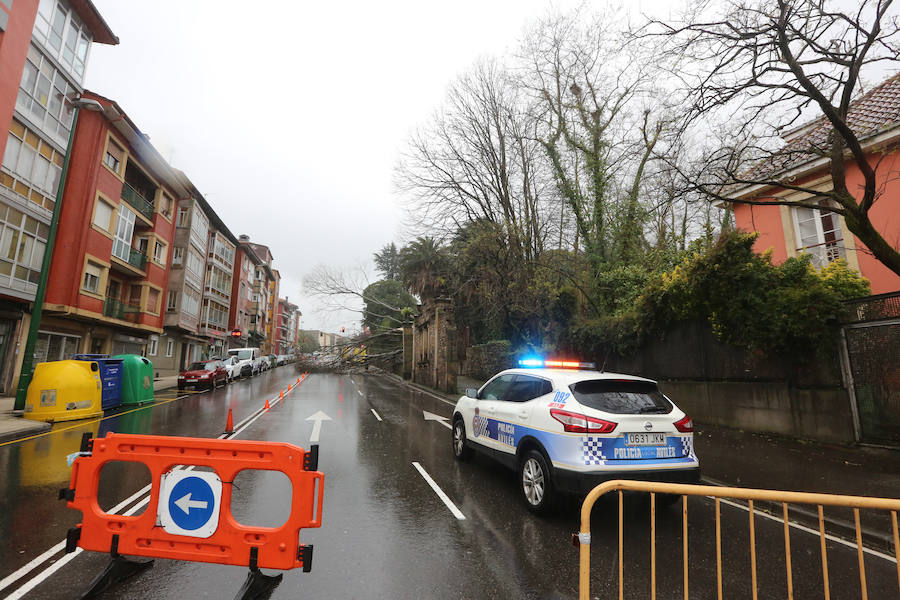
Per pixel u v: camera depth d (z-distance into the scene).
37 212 16.58
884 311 7.17
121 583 3.36
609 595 3.28
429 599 3.20
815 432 7.95
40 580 3.36
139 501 5.07
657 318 11.26
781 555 4.08
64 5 17.52
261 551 3.12
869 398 7.32
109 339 22.61
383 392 20.98
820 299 7.83
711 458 7.18
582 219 16.41
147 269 25.03
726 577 3.63
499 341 23.22
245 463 3.24
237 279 46.66
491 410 6.33
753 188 12.43
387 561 3.79
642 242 17.47
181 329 30.39
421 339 28.41
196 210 32.00
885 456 6.91
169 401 16.33
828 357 7.82
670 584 3.48
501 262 16.17
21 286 15.89
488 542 4.20
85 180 18.70
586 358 14.00
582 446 4.49
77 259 18.25
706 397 10.03
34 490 5.50
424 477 6.38
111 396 13.58
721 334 9.43
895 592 3.43
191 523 3.22
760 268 8.84
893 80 11.63
